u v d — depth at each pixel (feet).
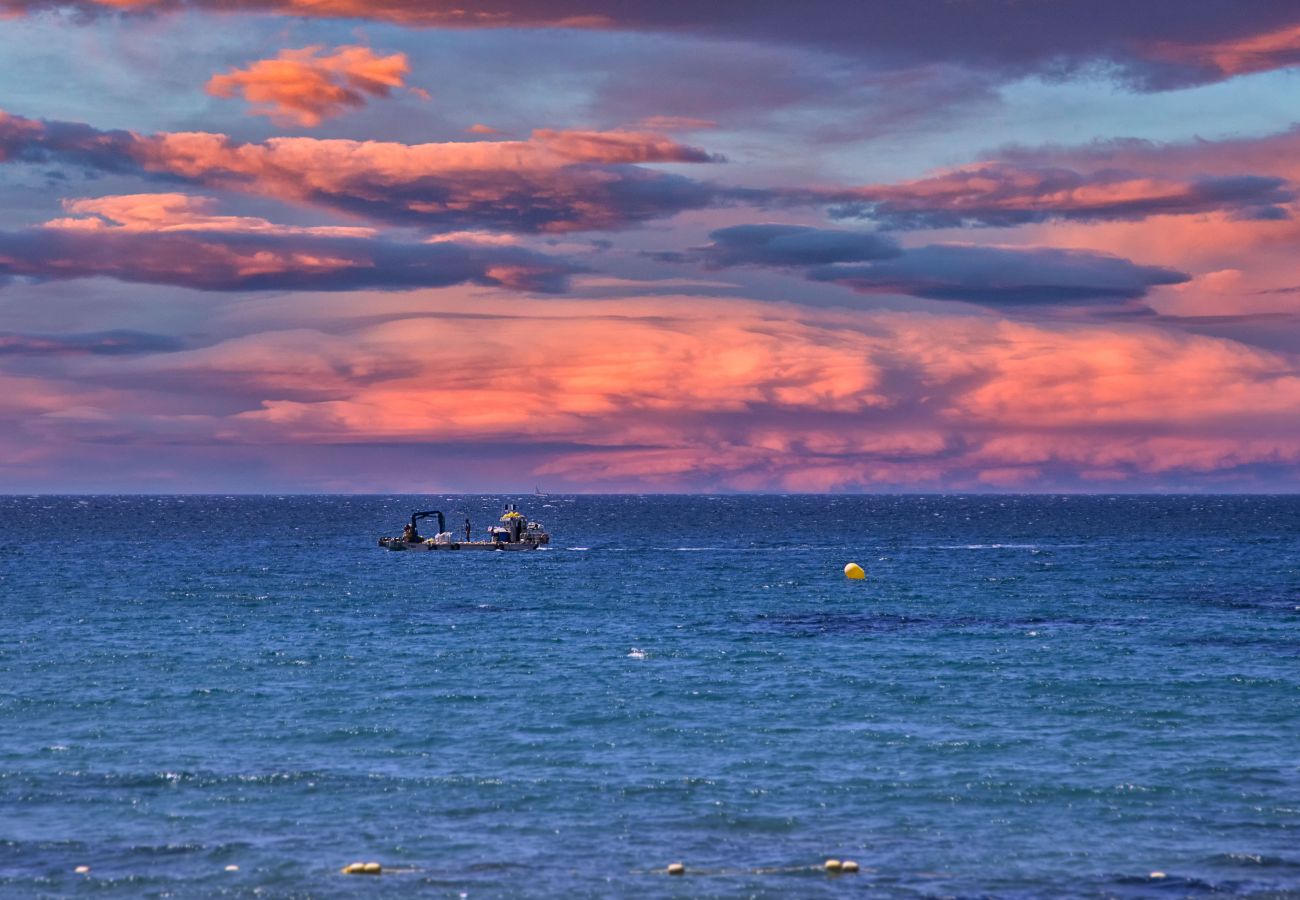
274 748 171.53
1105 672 233.96
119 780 153.99
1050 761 164.35
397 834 134.10
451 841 131.75
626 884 119.34
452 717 192.03
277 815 140.46
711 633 297.94
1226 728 184.03
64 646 269.64
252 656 255.29
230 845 129.90
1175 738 177.47
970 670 236.84
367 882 119.55
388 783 153.38
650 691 214.28
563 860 125.90
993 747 172.04
